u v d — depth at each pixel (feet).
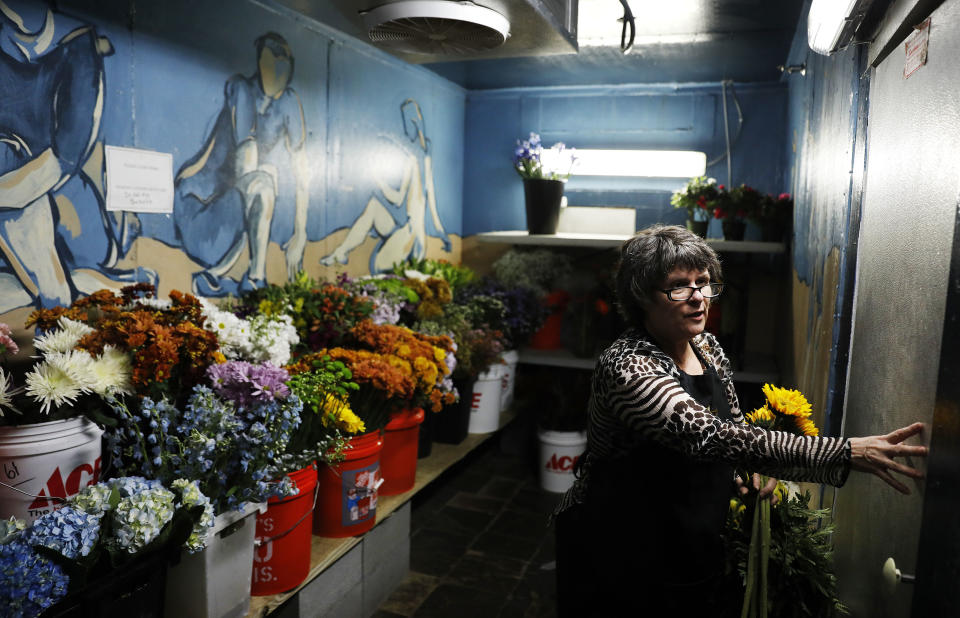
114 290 7.04
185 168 7.86
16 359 6.07
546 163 13.61
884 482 4.47
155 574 4.68
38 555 4.05
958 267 3.25
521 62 12.64
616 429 4.90
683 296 4.61
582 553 5.14
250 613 5.95
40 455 4.81
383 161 12.22
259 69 8.96
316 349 8.20
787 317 11.51
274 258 9.51
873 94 5.61
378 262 12.27
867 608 4.73
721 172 13.92
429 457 10.21
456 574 9.06
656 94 14.12
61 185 6.42
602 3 9.11
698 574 4.77
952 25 3.62
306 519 6.46
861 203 5.81
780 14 9.39
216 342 5.60
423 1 6.97
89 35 6.59
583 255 14.66
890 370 4.59
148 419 5.57
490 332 11.39
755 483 4.95
